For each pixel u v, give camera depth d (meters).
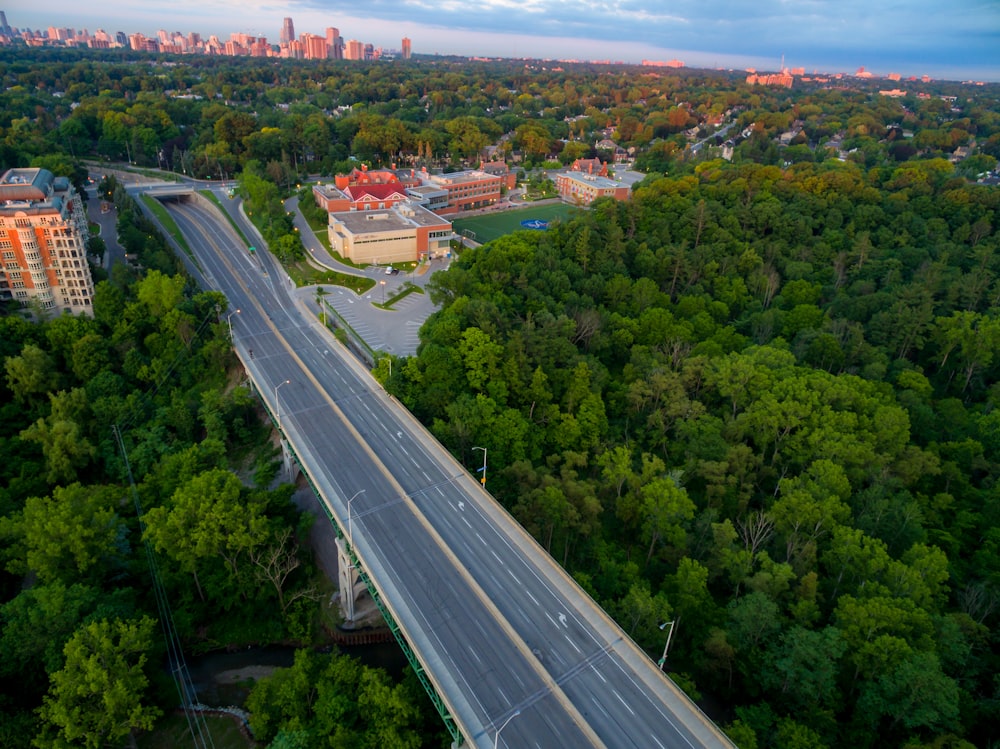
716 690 100.25
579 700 77.12
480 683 79.12
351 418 133.88
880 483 125.31
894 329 177.75
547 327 157.75
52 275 171.25
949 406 153.75
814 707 88.56
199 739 94.50
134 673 88.50
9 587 109.69
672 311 190.88
